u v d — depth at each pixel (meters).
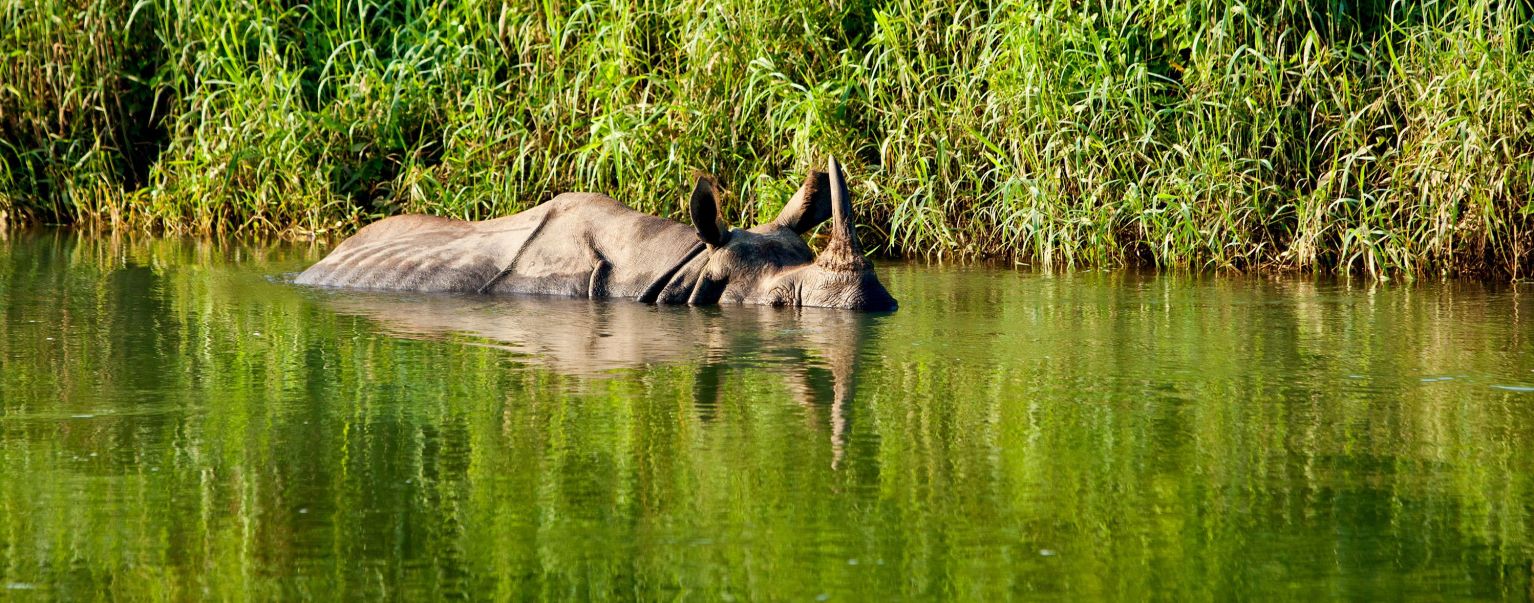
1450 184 24.59
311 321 19.06
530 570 9.62
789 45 29.31
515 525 10.48
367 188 31.48
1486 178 24.36
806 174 27.91
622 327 18.62
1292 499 11.10
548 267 22.19
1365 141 25.55
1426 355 16.70
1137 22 27.42
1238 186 25.75
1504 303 21.17
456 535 10.27
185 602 9.11
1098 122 27.06
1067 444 12.59
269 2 33.59
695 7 29.42
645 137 28.47
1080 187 26.58
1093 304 20.97
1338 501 11.06
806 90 27.78
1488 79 24.64
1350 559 9.85
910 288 22.80
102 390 14.65
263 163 30.81
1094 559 9.84
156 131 34.50
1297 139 26.58
